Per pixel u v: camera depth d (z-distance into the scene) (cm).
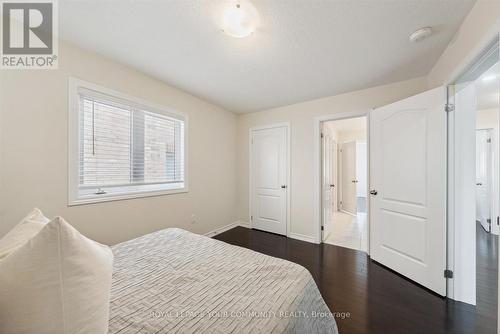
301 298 94
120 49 183
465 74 154
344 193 524
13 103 148
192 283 102
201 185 310
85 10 138
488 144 322
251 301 88
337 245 295
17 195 150
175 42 173
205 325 74
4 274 57
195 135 299
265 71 222
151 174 246
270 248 284
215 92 282
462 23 147
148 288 98
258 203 367
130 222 218
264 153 360
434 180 179
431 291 180
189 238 163
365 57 193
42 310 56
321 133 308
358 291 182
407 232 202
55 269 59
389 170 221
